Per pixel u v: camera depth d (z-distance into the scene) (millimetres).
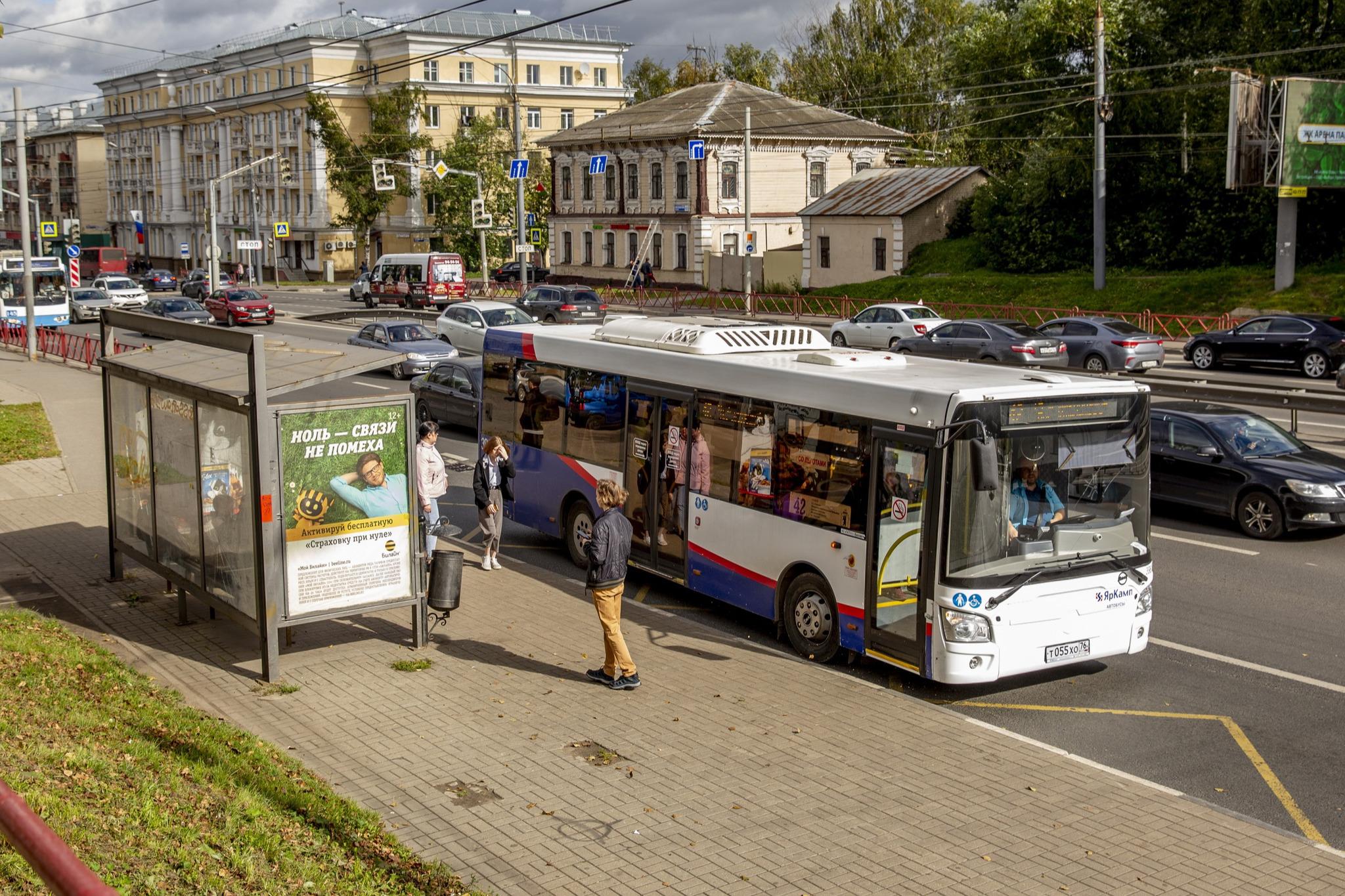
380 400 10594
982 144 65438
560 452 14914
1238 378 30000
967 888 6668
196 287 67312
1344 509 14922
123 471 12922
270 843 6621
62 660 9969
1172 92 45625
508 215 80062
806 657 11211
